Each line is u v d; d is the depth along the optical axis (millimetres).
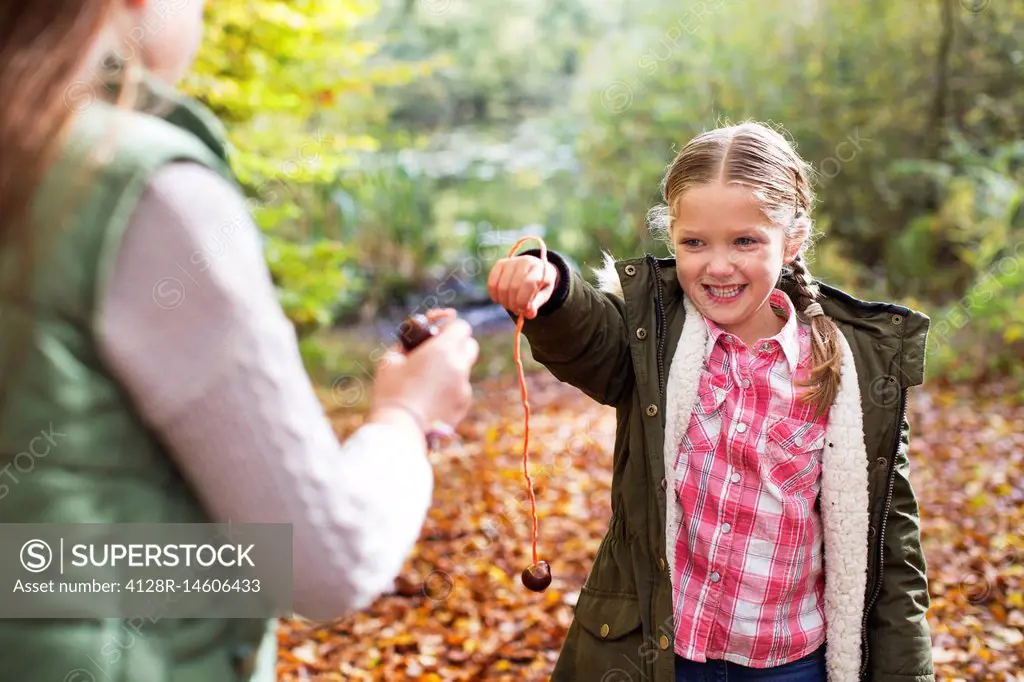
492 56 19547
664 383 2158
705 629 2104
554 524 5988
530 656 4305
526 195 13680
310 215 10453
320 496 1071
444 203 13531
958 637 4207
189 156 1073
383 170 12703
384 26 19172
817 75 11133
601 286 2324
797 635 2117
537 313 2055
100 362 1037
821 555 2172
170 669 1084
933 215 10539
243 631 1143
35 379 1011
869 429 2135
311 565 1074
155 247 1028
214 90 5703
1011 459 6590
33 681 1036
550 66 19891
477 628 4586
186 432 1048
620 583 2188
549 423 8492
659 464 2129
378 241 12305
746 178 2061
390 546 1138
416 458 1222
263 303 1086
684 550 2133
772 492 2088
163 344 1032
